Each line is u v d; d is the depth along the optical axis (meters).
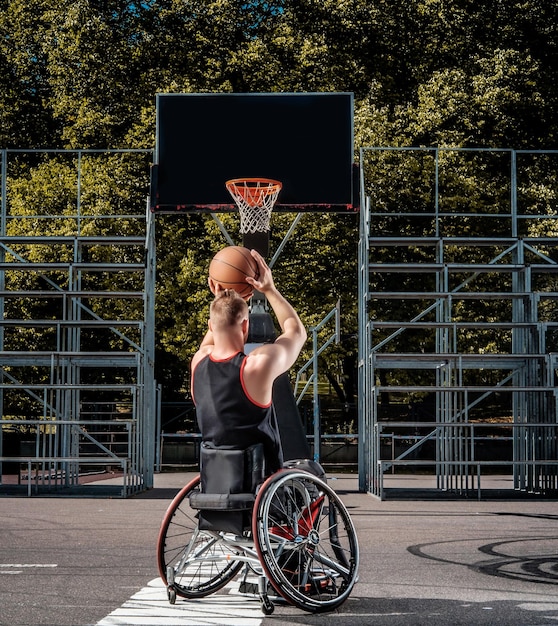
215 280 5.58
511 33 30.20
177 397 31.88
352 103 15.89
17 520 10.72
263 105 15.91
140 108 29.78
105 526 10.03
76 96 30.67
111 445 26.86
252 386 4.98
